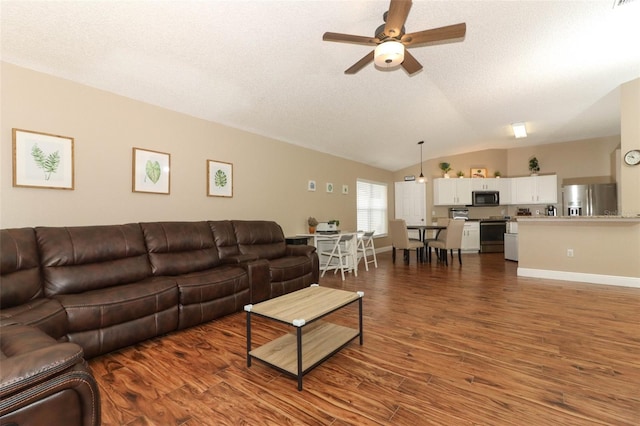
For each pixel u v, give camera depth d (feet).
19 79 8.14
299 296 7.75
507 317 9.53
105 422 4.90
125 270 8.63
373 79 11.46
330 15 7.57
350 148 19.69
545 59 10.41
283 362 6.31
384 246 26.45
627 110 12.55
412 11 7.75
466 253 24.27
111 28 7.35
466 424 4.76
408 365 6.64
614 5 7.73
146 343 7.96
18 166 8.11
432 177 26.86
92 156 9.53
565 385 5.78
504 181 24.98
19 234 7.14
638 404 5.19
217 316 9.64
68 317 6.56
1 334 4.46
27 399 2.98
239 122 13.60
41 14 6.76
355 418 4.96
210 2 6.81
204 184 12.75
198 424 4.86
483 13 7.95
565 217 14.30
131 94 10.30
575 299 11.39
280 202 16.38
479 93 13.24
